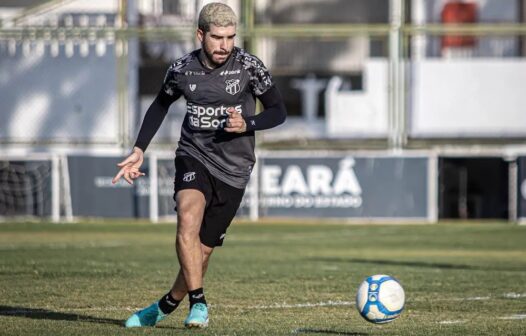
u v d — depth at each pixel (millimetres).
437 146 65062
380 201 62719
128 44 64375
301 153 63000
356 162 62812
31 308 22656
